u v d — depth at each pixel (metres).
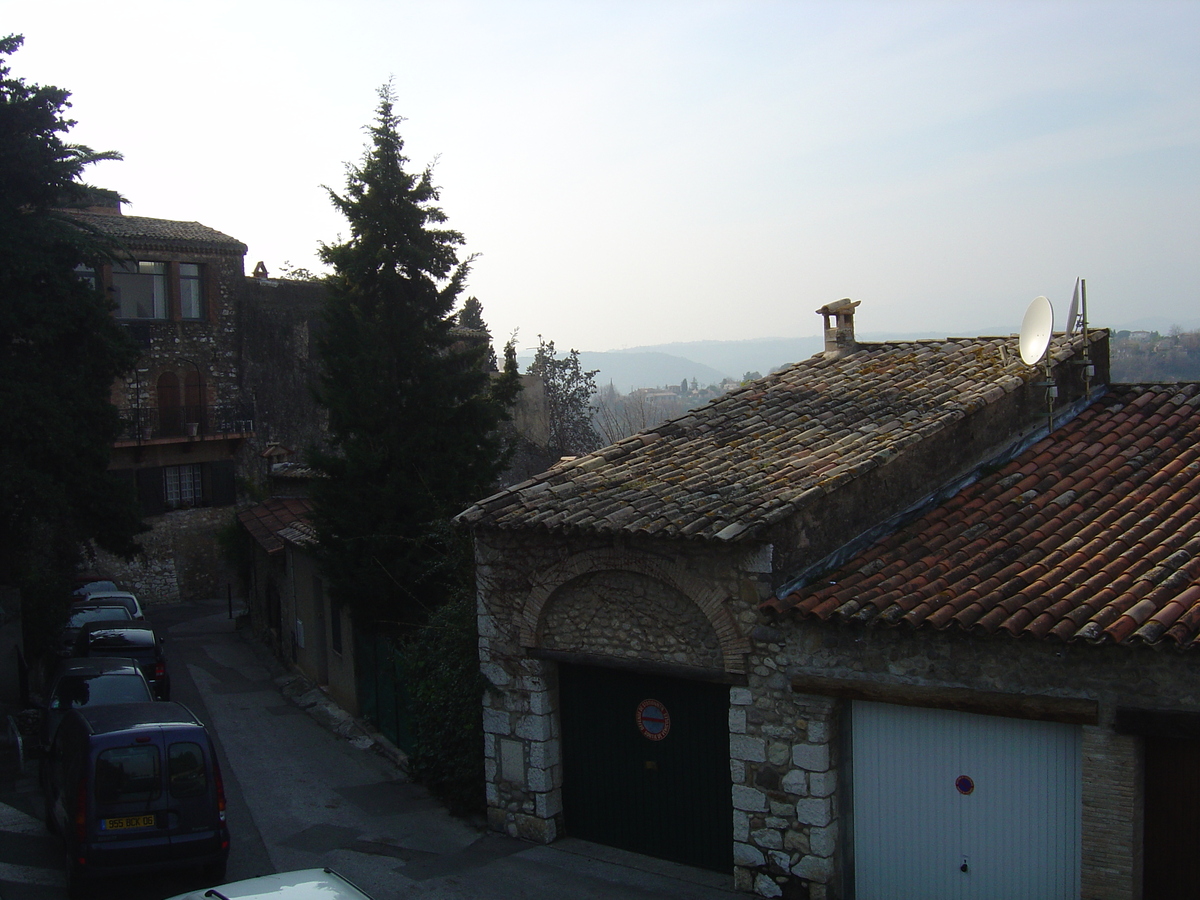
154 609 32.56
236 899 5.94
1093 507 9.94
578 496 11.05
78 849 9.42
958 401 11.59
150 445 33.09
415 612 16.33
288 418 36.69
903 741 8.93
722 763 10.09
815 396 13.26
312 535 18.86
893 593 8.84
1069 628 7.65
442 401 17.08
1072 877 8.12
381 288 17.38
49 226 17.92
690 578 9.71
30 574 19.09
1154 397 12.47
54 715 13.25
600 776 11.14
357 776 14.45
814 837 9.11
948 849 8.73
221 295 35.50
